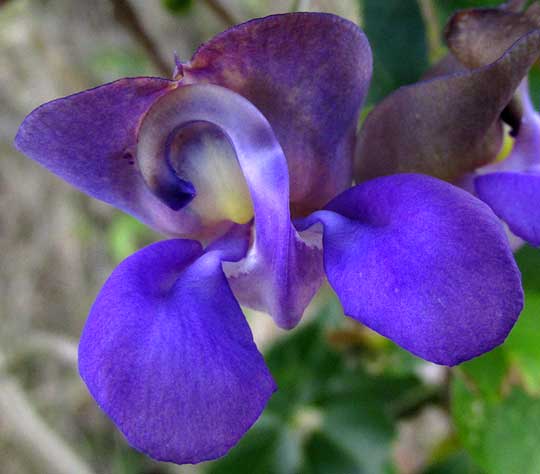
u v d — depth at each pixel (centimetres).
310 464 14
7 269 27
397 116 7
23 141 7
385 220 6
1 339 24
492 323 6
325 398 14
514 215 7
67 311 27
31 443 17
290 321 7
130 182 7
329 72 7
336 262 6
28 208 27
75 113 7
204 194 7
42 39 22
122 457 22
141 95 7
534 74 10
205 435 6
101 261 27
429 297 6
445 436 14
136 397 6
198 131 7
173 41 21
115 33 22
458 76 7
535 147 8
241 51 7
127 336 6
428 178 6
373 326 6
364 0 11
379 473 13
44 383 25
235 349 6
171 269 7
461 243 6
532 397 10
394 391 13
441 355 6
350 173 7
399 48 11
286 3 13
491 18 7
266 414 14
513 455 10
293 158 7
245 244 7
